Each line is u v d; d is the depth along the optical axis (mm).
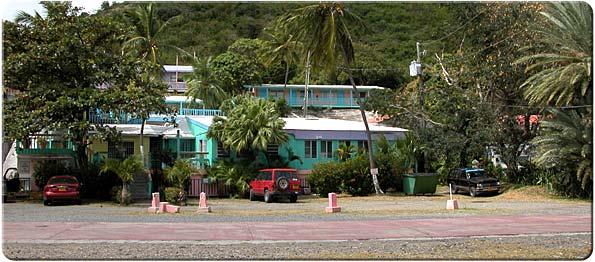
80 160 29578
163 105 28859
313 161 34625
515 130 34312
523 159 34500
